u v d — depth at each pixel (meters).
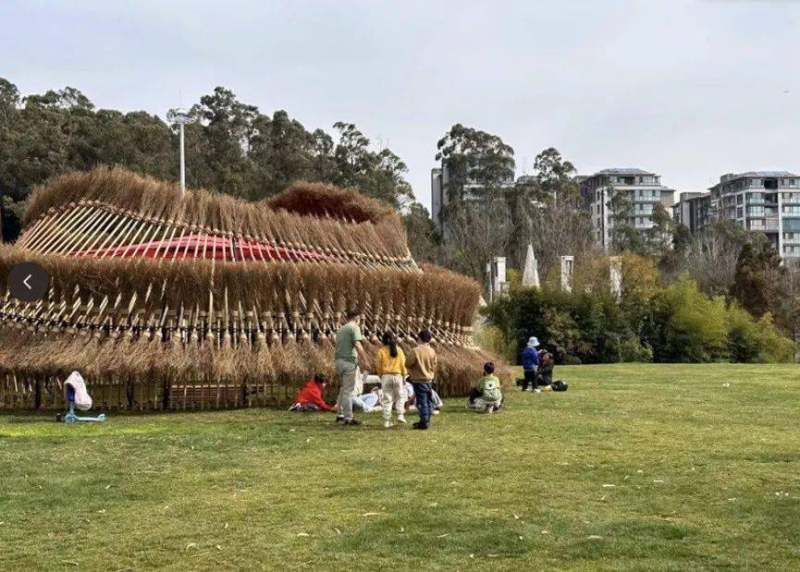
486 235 68.88
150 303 15.28
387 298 16.86
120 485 8.77
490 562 6.07
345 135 83.94
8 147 61.66
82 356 14.65
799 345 48.66
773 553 6.15
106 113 71.81
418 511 7.55
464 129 91.31
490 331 35.09
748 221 123.94
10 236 55.88
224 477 9.16
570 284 42.47
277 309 15.82
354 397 15.23
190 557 6.31
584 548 6.36
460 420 13.79
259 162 79.38
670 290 41.47
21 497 8.24
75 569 6.07
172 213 16.91
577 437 11.80
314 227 17.78
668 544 6.42
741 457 10.04
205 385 15.61
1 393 15.48
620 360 38.25
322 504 7.88
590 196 124.12
